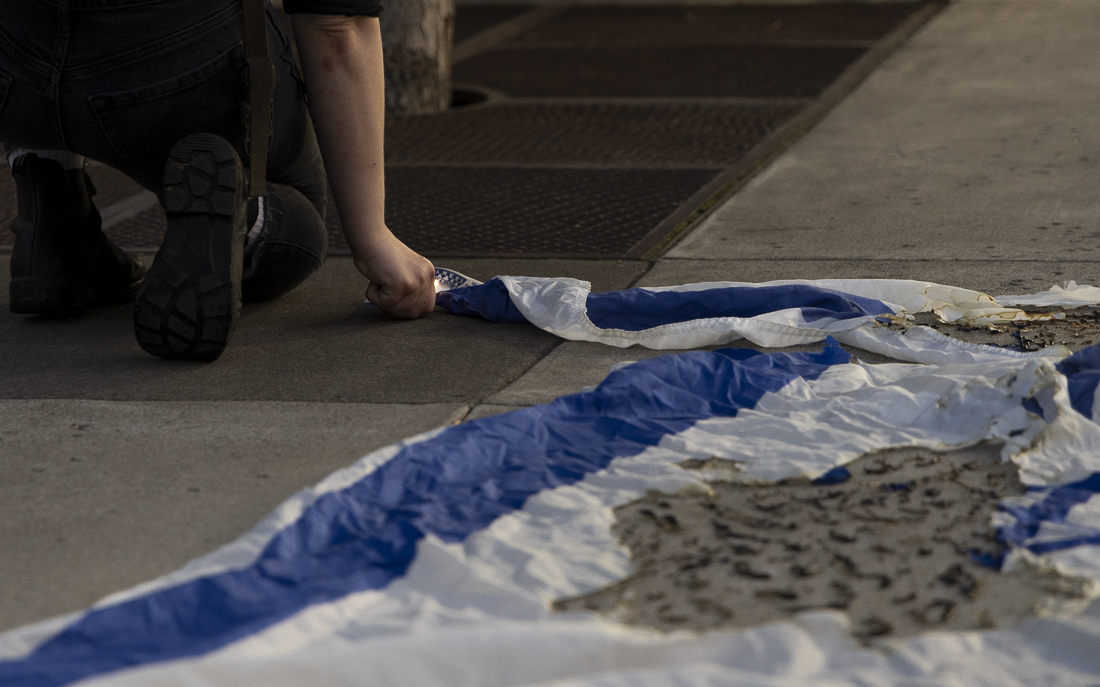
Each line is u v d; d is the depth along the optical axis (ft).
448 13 16.70
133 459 5.65
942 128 13.79
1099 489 4.89
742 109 15.57
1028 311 7.47
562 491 5.03
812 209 10.64
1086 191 10.66
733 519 4.76
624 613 4.07
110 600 4.10
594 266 9.11
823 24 22.54
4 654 3.81
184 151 6.47
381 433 5.93
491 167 12.91
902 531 4.63
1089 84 15.75
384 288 7.61
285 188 7.92
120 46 6.55
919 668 3.69
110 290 8.26
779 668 3.67
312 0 6.95
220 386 6.66
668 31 22.68
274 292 8.24
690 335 7.08
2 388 6.68
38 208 7.63
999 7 23.30
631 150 13.51
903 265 8.75
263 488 5.31
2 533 4.91
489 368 6.89
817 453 5.29
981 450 5.38
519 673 3.68
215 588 4.17
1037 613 3.97
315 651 3.63
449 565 4.32
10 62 6.60
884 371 6.37
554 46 21.62
